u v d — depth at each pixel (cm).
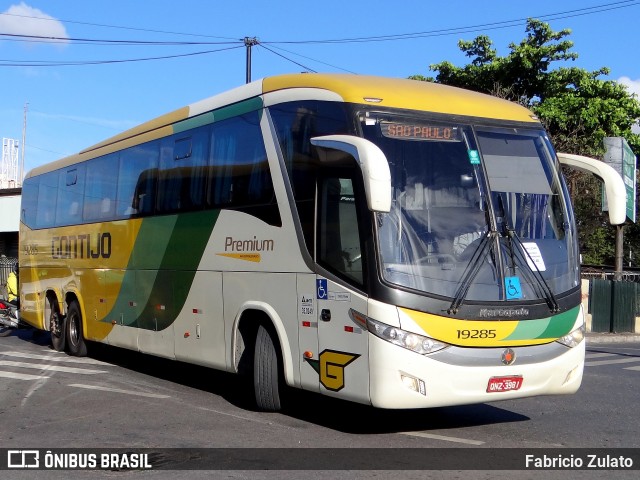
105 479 654
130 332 1231
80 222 1438
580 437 822
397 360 712
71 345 1483
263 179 901
